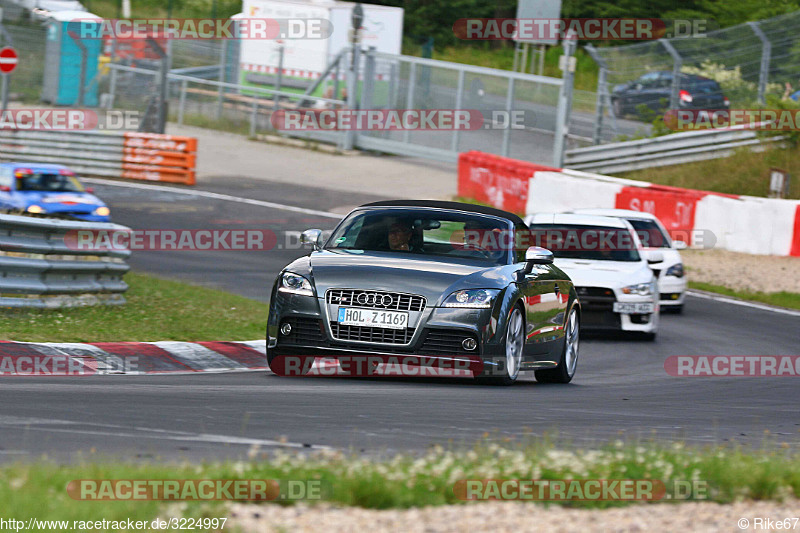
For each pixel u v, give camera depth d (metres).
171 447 20.27
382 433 23.20
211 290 54.66
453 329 30.36
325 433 22.80
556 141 104.00
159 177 99.19
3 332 35.72
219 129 124.94
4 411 23.09
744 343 52.06
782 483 19.42
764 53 105.88
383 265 31.56
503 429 24.83
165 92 108.62
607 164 103.44
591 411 29.52
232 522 14.71
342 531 14.77
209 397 27.28
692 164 101.75
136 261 64.12
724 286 71.00
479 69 109.06
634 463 20.02
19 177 73.81
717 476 19.50
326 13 121.38
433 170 112.12
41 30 124.25
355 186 102.69
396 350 30.42
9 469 16.17
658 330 54.91
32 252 40.81
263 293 56.66
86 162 101.31
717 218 82.06
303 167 109.56
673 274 60.72
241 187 98.88
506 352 31.52
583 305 49.75
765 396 37.09
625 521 16.45
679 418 29.66
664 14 159.12
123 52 126.38
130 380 30.62
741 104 105.56
